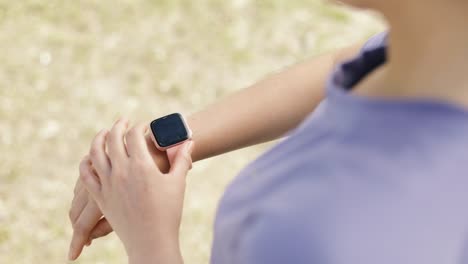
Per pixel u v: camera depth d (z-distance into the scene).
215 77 4.42
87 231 1.29
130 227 1.04
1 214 3.60
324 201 0.62
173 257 1.00
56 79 4.23
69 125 4.02
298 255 0.63
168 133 1.20
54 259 3.49
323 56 1.29
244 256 0.69
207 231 3.65
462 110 0.59
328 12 4.86
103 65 4.35
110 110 4.13
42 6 4.62
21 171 3.78
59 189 3.75
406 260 0.60
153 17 4.67
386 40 0.99
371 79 0.74
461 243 0.62
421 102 0.59
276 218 0.64
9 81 4.18
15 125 3.97
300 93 1.25
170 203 1.03
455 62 0.59
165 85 4.31
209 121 1.26
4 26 4.49
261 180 0.72
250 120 1.26
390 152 0.60
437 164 0.59
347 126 0.65
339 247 0.60
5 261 3.46
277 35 4.71
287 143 0.76
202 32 4.65
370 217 0.60
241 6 4.83
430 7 0.58
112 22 4.60
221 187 3.85
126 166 1.06
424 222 0.60
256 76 4.48
